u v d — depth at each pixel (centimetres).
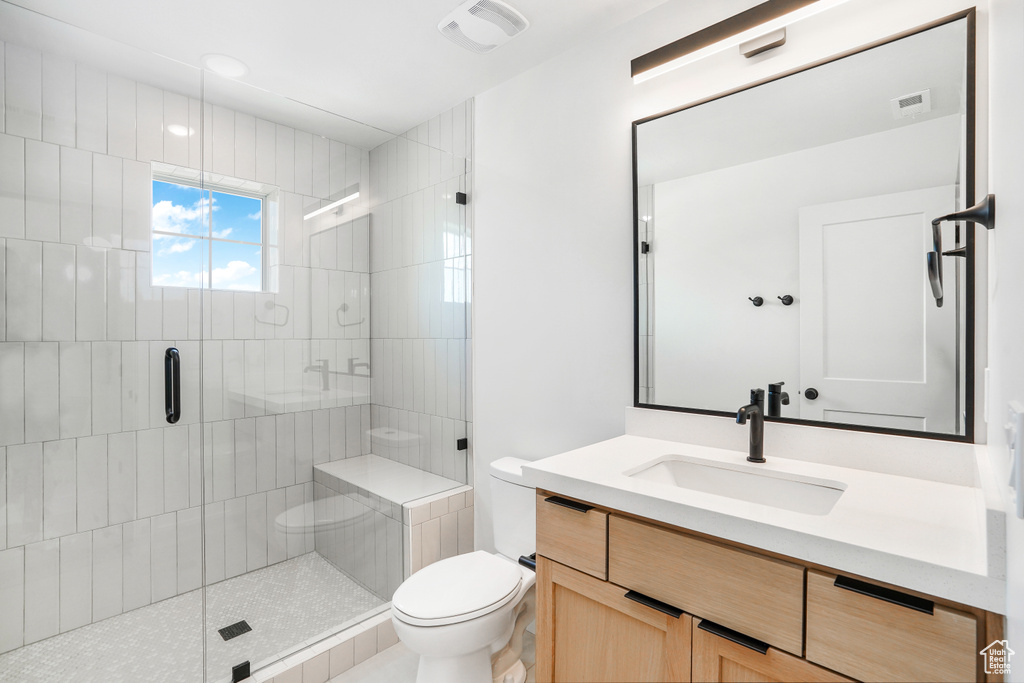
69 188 190
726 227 160
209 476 191
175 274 213
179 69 195
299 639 195
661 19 176
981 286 118
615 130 189
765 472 135
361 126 227
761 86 153
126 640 194
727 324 159
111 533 202
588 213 198
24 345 184
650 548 113
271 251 208
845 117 138
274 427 206
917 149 127
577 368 202
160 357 212
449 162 247
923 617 80
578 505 129
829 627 89
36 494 187
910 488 117
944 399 123
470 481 254
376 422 231
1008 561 64
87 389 197
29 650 185
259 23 185
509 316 231
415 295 240
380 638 209
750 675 98
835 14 140
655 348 176
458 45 201
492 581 170
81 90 190
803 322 145
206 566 181
